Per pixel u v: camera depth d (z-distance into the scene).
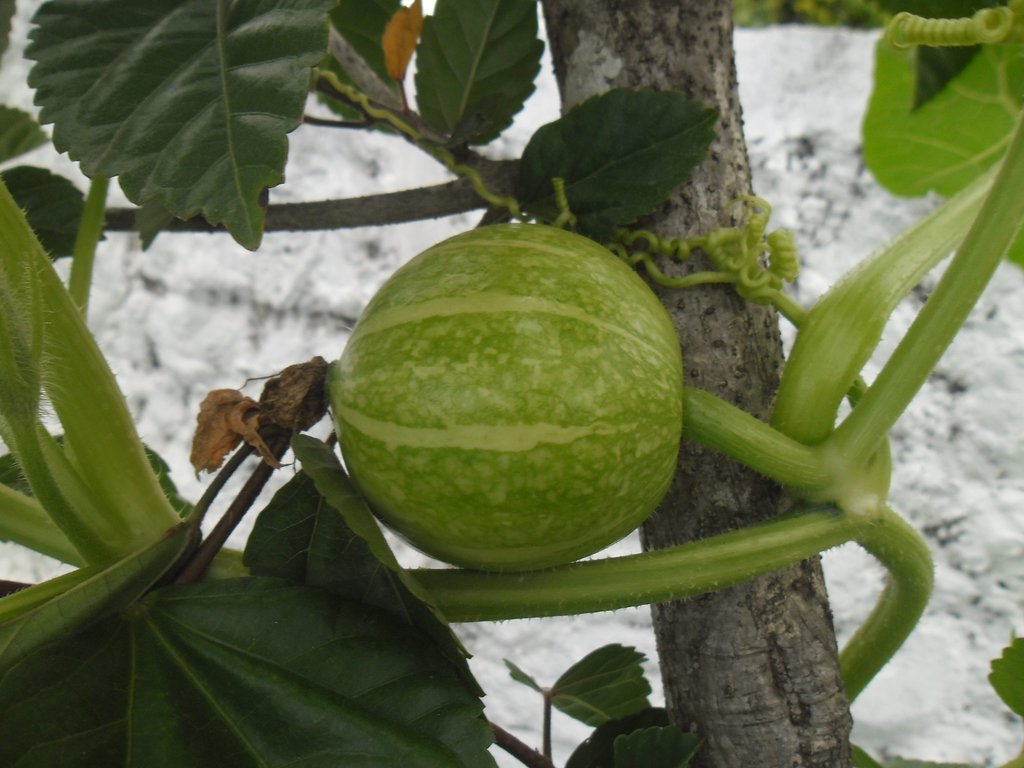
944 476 1.04
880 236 1.05
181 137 0.40
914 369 0.46
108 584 0.43
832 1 1.12
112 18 0.43
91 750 0.42
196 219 0.58
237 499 0.46
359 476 0.45
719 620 0.50
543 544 0.44
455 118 0.59
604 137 0.51
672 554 0.47
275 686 0.44
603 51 0.52
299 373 0.46
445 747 0.43
